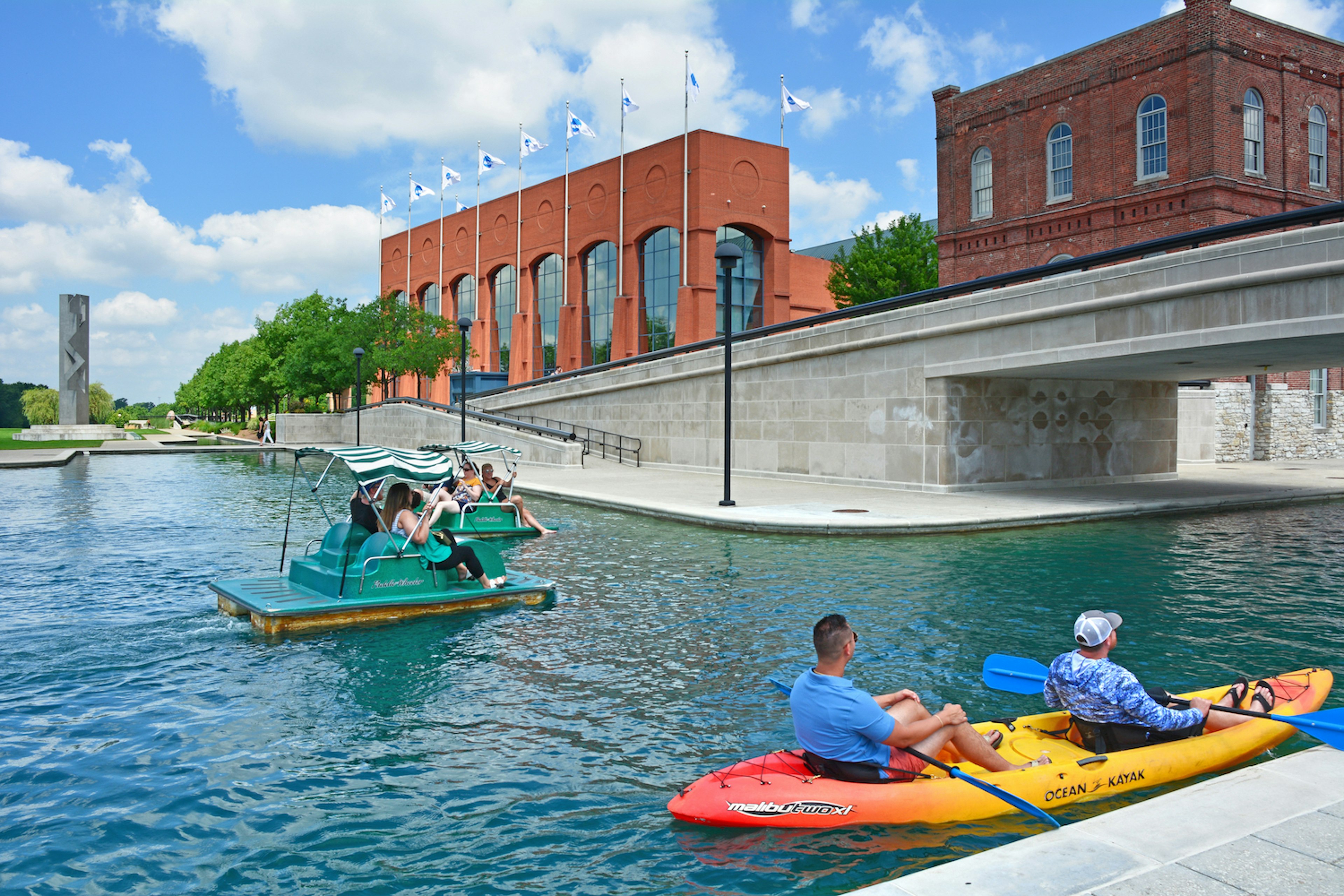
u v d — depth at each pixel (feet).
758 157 152.56
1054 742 18.22
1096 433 77.51
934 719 16.62
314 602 31.42
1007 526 53.88
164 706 23.08
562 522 58.95
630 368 106.32
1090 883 11.58
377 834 16.11
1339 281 46.65
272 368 216.95
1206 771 17.67
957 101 123.34
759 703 23.20
